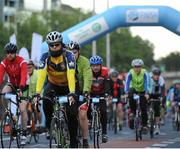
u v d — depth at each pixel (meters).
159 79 30.83
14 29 92.81
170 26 41.91
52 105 16.97
